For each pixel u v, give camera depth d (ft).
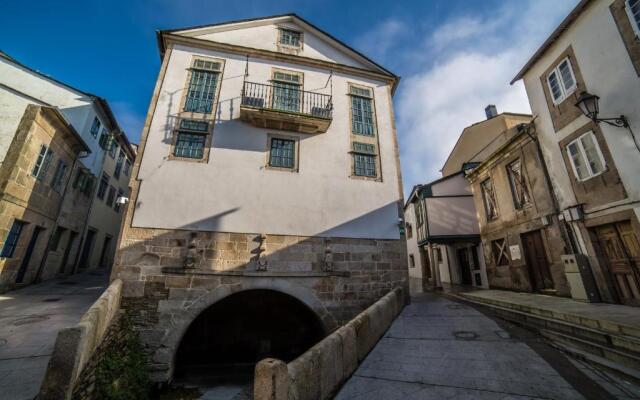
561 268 27.61
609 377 12.63
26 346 16.56
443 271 57.88
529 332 19.83
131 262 24.57
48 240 37.17
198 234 26.58
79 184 44.09
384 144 36.01
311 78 36.63
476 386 12.26
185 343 29.35
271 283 26.81
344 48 39.96
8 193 29.04
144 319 23.53
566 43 27.55
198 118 30.91
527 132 32.14
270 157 31.45
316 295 27.91
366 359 15.81
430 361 15.29
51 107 33.45
